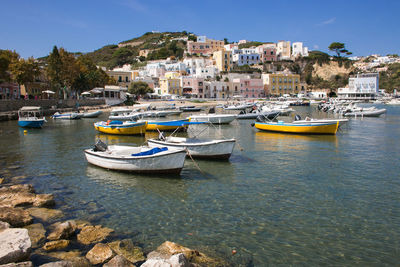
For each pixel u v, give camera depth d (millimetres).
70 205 12680
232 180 15797
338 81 153875
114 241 9555
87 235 9828
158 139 21344
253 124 36969
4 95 65000
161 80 118625
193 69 140500
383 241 9617
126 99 97188
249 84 131375
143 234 10094
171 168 16359
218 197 13383
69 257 8492
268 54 161750
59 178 16562
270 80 135375
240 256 8789
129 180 15969
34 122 41469
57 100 71438
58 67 70750
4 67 57375
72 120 55688
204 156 20047
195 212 11820
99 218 11352
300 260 8641
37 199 12688
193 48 169375
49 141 29984
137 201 13055
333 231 10234
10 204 12219
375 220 11016
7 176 17109
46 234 9875
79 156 22266
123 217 11438
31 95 72125
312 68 159250
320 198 13141
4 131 38375
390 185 14836
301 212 11695
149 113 53281
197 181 15711
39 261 8242
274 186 14789
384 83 164125
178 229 10438
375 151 23203
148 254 8516
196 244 9453
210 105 94750
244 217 11297
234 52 160000
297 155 21906
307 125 32469
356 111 58750
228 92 126688
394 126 40875
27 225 10523
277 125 34500
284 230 10305
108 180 16031
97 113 61469
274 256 8812
